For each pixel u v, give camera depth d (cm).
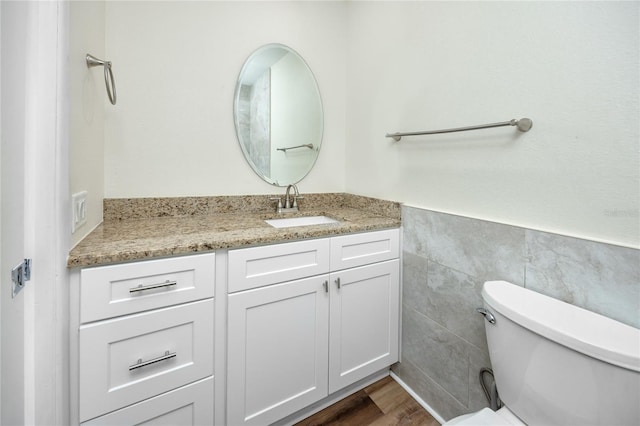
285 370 118
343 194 201
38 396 70
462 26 120
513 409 84
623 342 66
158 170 147
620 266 77
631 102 75
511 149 103
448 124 127
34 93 68
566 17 87
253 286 108
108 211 136
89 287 81
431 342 135
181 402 96
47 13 68
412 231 144
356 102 189
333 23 194
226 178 164
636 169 75
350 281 134
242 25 164
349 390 145
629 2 75
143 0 139
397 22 154
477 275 114
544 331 74
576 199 86
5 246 57
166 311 92
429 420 131
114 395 85
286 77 179
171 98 148
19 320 65
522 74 99
